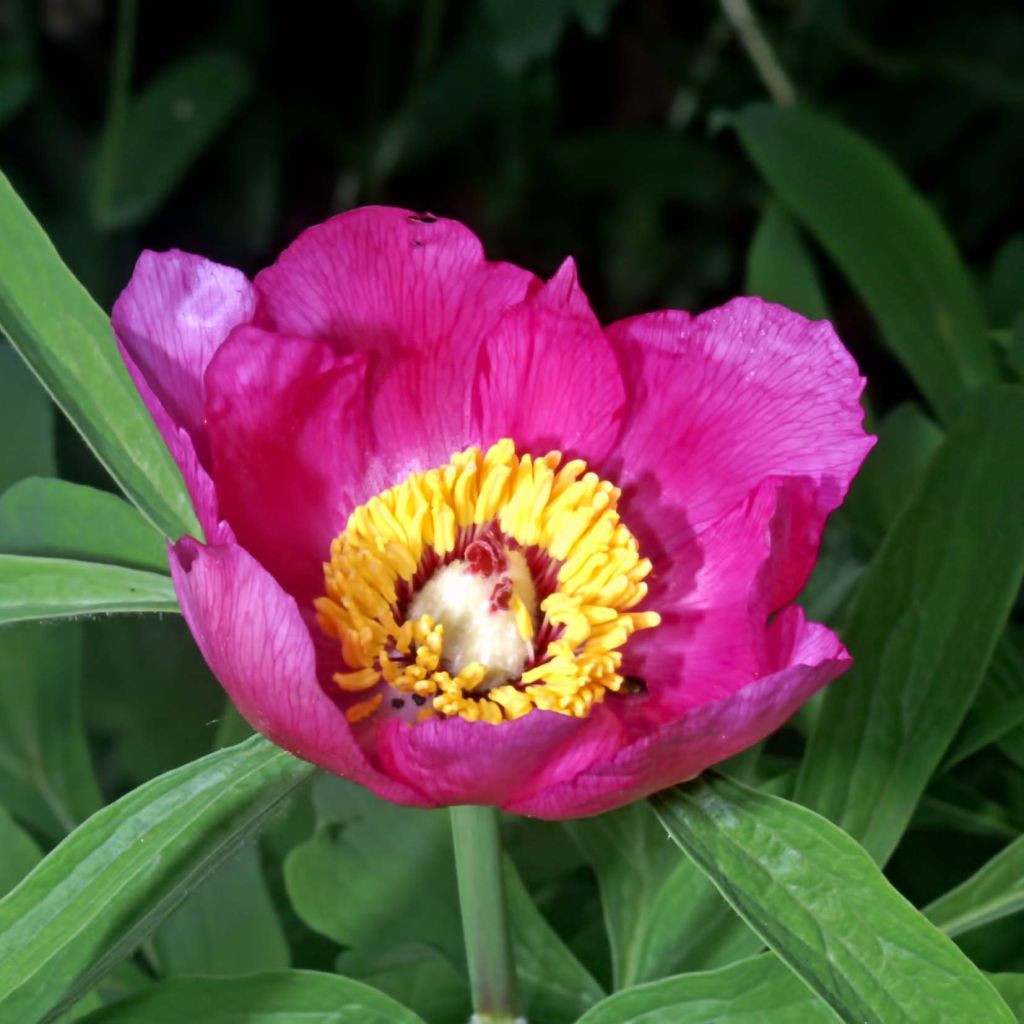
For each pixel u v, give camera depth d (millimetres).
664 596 324
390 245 314
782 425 316
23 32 673
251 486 312
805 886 273
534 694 307
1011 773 385
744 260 743
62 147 689
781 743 385
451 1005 357
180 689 485
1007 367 402
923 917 269
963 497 338
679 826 279
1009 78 695
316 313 314
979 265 737
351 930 354
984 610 333
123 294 296
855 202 402
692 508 325
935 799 370
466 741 262
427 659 307
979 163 731
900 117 720
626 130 697
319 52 717
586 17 583
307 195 764
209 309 304
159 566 321
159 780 286
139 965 392
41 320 302
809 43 706
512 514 320
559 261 744
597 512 319
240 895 360
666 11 735
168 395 299
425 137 689
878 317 395
